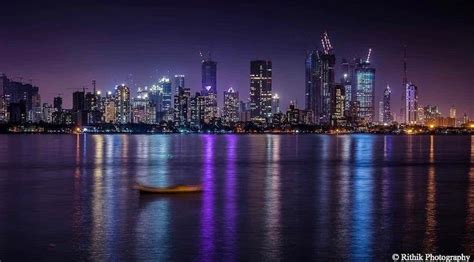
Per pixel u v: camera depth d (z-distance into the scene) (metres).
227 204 79.38
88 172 130.38
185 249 54.19
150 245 55.56
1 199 84.31
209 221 66.69
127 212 72.56
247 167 147.38
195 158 185.75
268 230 62.06
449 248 54.97
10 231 61.38
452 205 79.75
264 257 51.97
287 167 147.88
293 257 52.00
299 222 66.44
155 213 71.88
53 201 82.06
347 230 62.28
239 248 54.66
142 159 179.12
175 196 87.56
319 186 102.94
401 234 60.31
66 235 59.44
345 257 52.12
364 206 78.50
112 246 55.16
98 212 72.56
